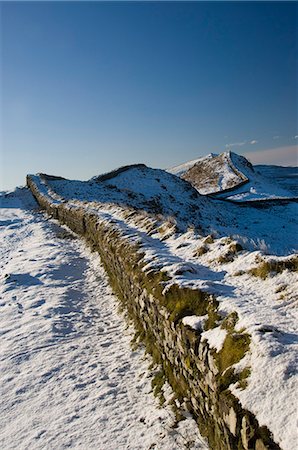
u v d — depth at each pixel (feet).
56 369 24.07
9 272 48.73
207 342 15.35
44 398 21.17
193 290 19.60
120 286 34.45
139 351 24.54
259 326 14.10
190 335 16.47
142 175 169.17
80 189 130.93
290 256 20.16
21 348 27.58
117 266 35.09
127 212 52.16
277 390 10.98
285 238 86.58
